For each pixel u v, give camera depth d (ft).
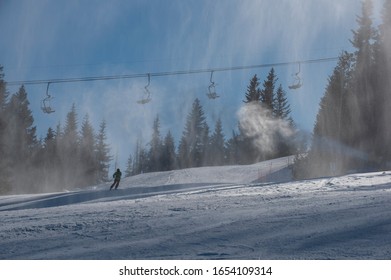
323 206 54.08
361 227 40.19
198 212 55.72
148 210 60.95
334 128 221.46
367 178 128.16
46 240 43.11
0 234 47.14
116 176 159.43
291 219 45.93
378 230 38.73
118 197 130.31
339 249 34.24
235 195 88.38
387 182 114.01
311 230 40.42
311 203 58.39
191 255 34.94
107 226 48.85
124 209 64.59
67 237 44.06
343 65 231.09
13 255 37.91
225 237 40.01
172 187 158.51
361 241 35.88
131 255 35.83
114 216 56.29
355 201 57.57
